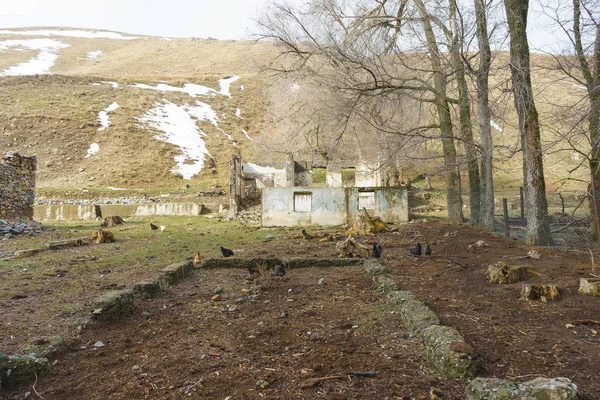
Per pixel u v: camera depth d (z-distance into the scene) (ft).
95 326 16.65
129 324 17.24
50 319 17.17
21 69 246.88
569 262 27.32
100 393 11.25
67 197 101.91
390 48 54.85
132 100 174.60
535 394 9.24
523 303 18.79
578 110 27.50
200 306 20.17
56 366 13.00
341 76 49.42
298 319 17.71
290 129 115.55
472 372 11.51
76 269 30.42
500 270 22.79
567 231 41.75
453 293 21.16
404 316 16.69
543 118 37.24
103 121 149.69
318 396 10.75
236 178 83.66
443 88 51.01
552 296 19.16
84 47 334.03
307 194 64.75
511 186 103.19
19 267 31.19
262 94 202.39
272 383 11.61
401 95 52.65
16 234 52.95
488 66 41.42
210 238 51.42
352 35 50.49
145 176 120.06
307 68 56.95
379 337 15.21
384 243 41.39
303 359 13.29
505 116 41.11
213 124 169.37
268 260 30.83
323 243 43.86
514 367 12.08
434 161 59.57
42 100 159.12
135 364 13.07
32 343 14.03
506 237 40.78
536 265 26.63
